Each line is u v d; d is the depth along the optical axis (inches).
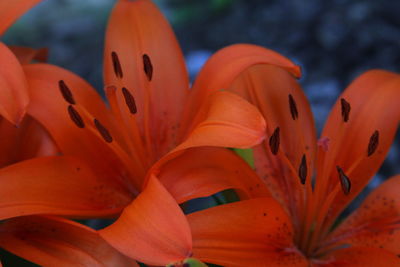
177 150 16.5
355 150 19.4
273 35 56.9
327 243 19.5
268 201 17.5
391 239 19.2
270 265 17.6
